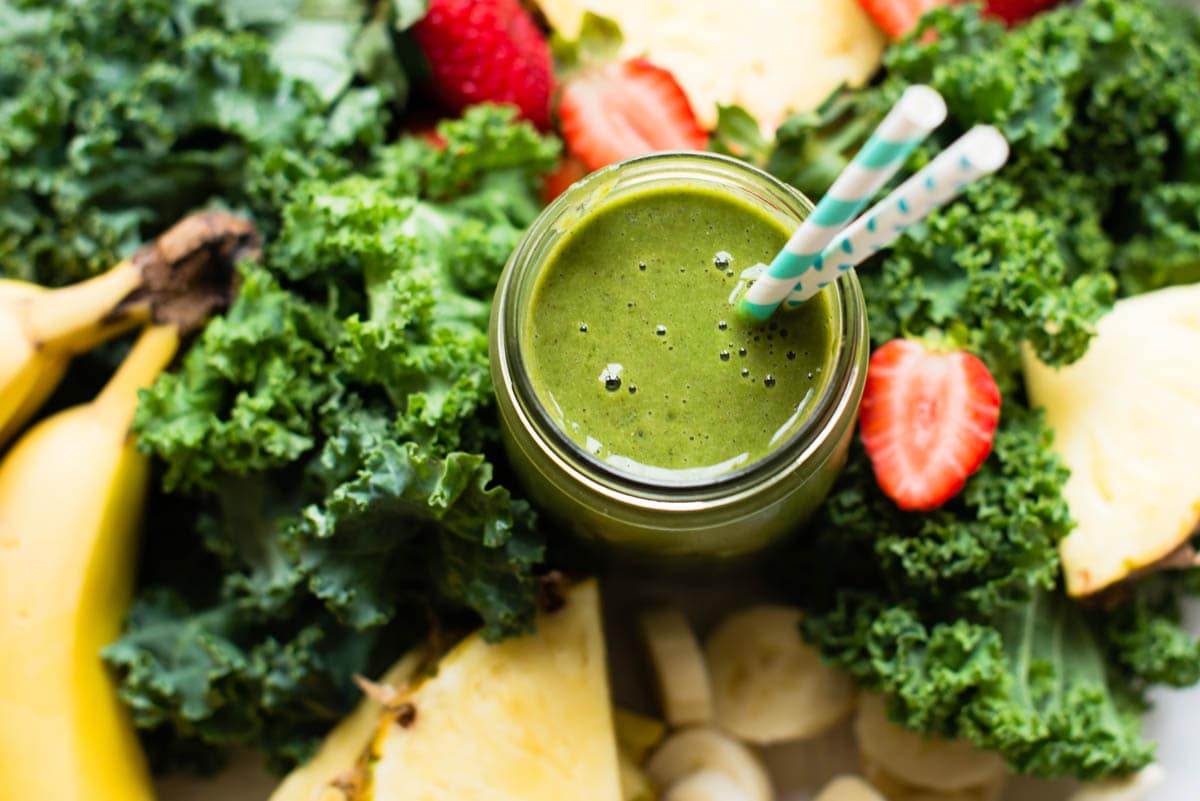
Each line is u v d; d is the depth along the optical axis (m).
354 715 0.44
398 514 0.40
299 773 0.43
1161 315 0.43
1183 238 0.45
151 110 0.43
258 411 0.41
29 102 0.44
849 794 0.46
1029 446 0.42
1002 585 0.42
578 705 0.42
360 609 0.41
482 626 0.42
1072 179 0.46
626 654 0.48
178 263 0.42
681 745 0.47
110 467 0.42
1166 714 0.47
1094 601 0.43
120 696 0.43
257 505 0.43
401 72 0.46
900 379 0.41
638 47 0.46
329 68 0.45
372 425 0.41
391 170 0.44
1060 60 0.44
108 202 0.44
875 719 0.46
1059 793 0.46
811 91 0.46
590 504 0.37
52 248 0.45
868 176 0.32
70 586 0.42
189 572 0.46
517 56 0.45
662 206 0.38
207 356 0.42
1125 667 0.45
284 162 0.43
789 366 0.38
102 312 0.42
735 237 0.38
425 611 0.44
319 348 0.42
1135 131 0.46
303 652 0.42
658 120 0.44
